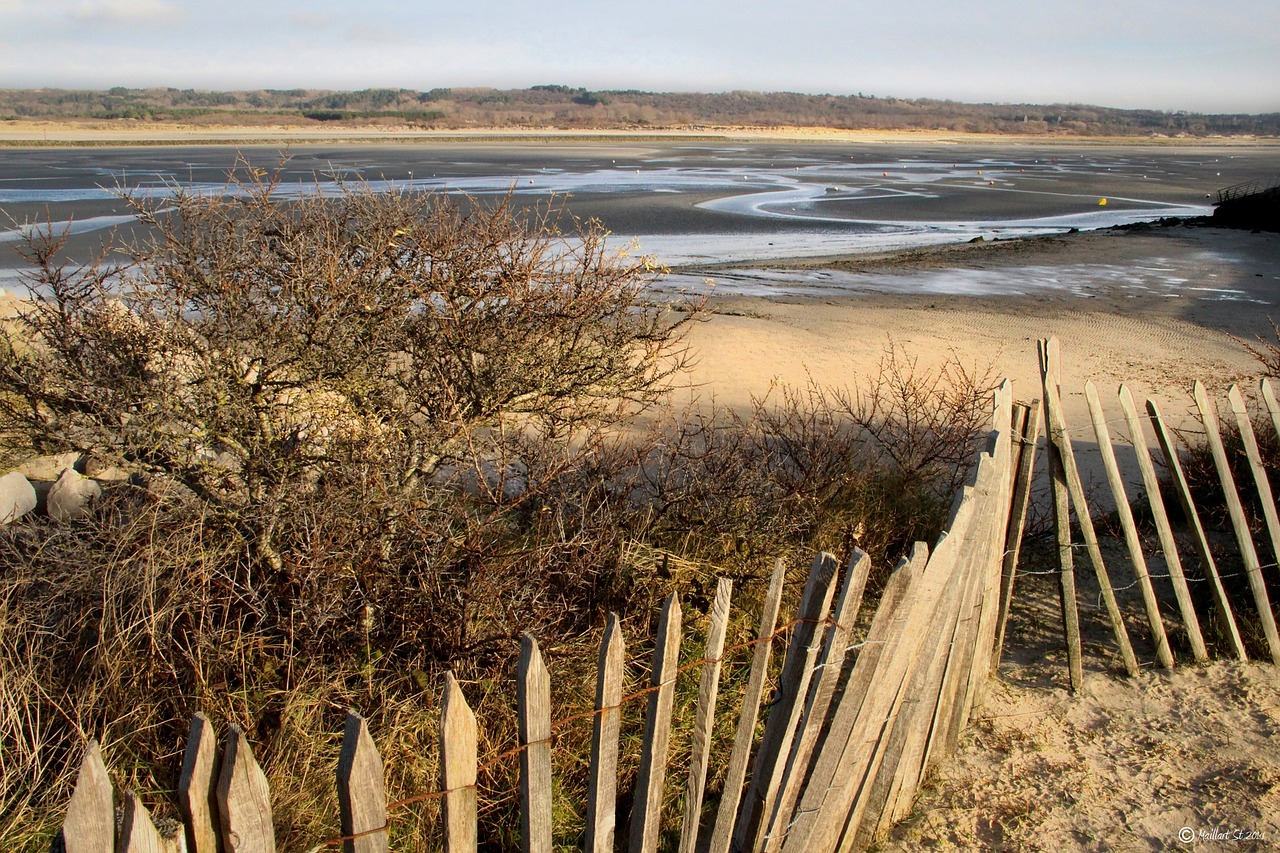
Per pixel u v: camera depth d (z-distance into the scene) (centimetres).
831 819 286
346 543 354
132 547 361
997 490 344
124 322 382
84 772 157
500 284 427
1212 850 319
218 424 377
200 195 416
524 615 364
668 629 223
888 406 930
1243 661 438
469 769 193
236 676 341
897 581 263
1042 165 7375
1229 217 3022
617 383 469
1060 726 392
